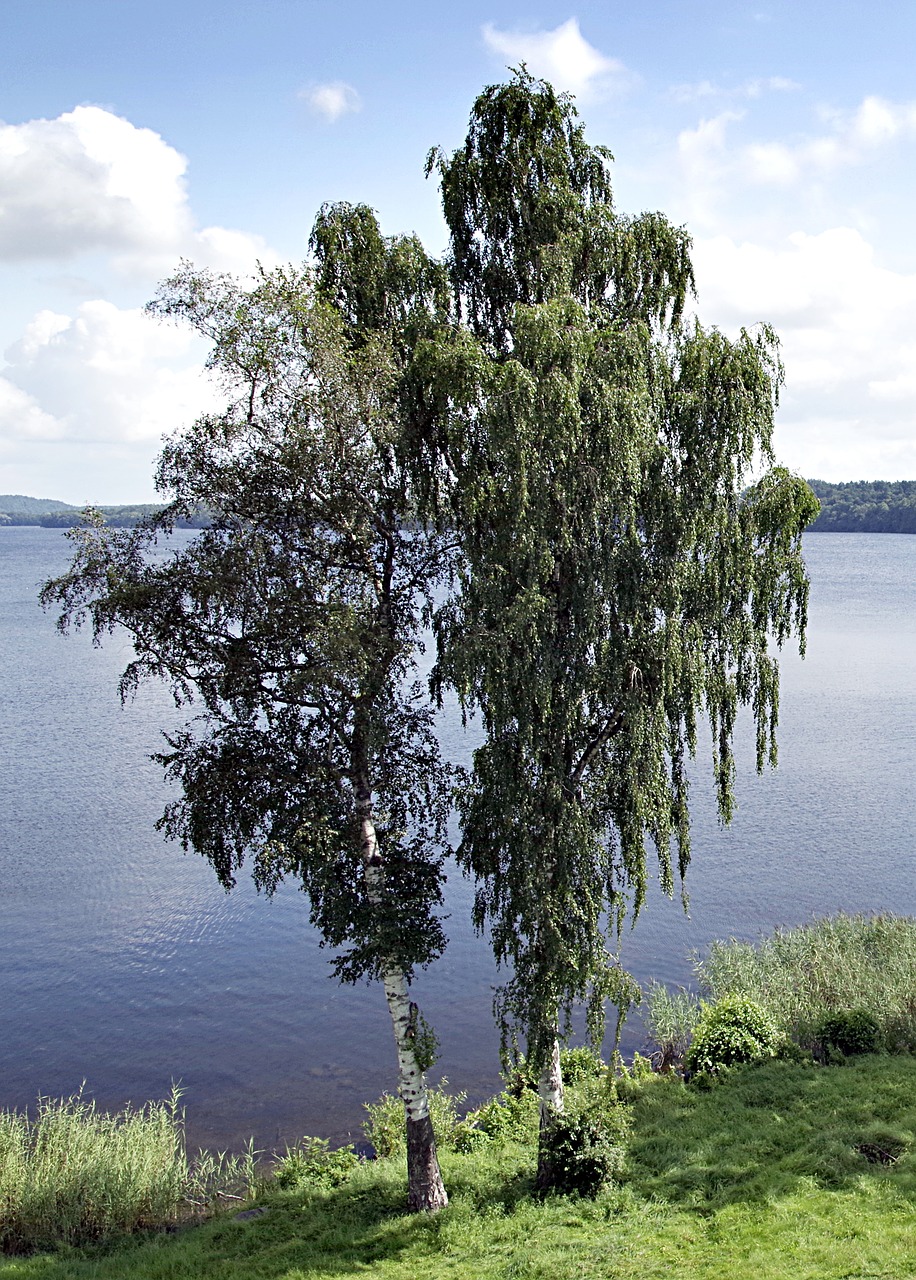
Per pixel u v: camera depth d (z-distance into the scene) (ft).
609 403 48.80
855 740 198.08
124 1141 62.13
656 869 127.65
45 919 111.34
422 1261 48.39
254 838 53.78
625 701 52.49
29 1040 84.23
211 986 94.73
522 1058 72.43
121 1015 88.79
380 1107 71.05
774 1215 47.47
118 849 135.95
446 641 54.34
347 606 49.93
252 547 49.80
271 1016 88.43
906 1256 40.81
